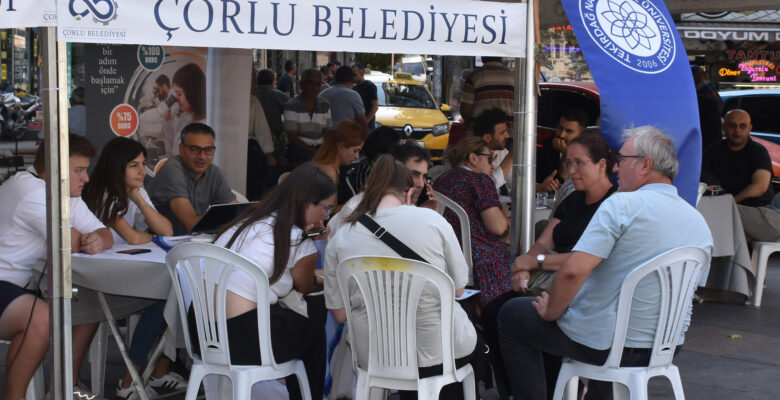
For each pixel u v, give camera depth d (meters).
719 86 13.20
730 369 5.34
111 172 4.39
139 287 3.81
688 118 4.45
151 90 6.09
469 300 4.33
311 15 3.66
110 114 5.94
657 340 3.50
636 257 3.43
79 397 4.16
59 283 3.33
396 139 5.83
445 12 3.99
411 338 3.47
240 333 3.59
